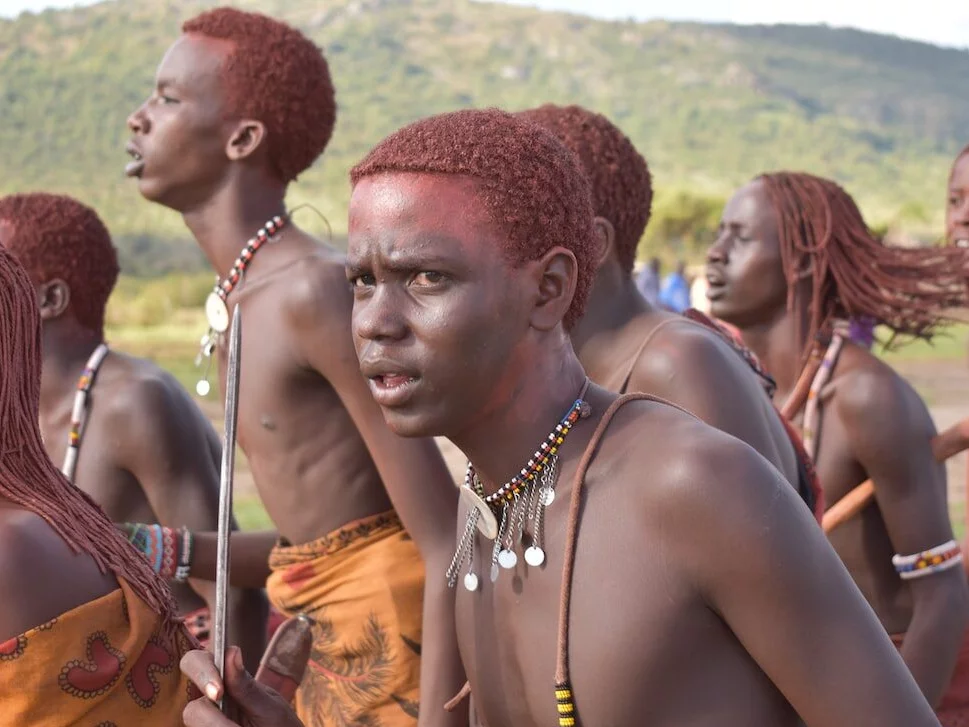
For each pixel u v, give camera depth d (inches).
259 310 198.2
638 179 193.0
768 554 107.2
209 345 210.4
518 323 112.4
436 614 183.8
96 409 233.8
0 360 134.5
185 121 204.8
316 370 193.9
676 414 116.2
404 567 197.9
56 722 127.7
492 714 126.3
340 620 199.2
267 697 122.3
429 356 110.2
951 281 245.3
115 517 235.6
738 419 171.3
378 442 187.0
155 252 5999.0
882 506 235.1
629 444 114.7
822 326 245.8
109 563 134.0
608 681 112.0
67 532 131.3
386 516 200.2
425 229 109.0
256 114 206.1
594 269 120.1
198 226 210.4
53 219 235.3
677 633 110.5
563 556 115.1
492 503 120.9
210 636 232.1
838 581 109.8
